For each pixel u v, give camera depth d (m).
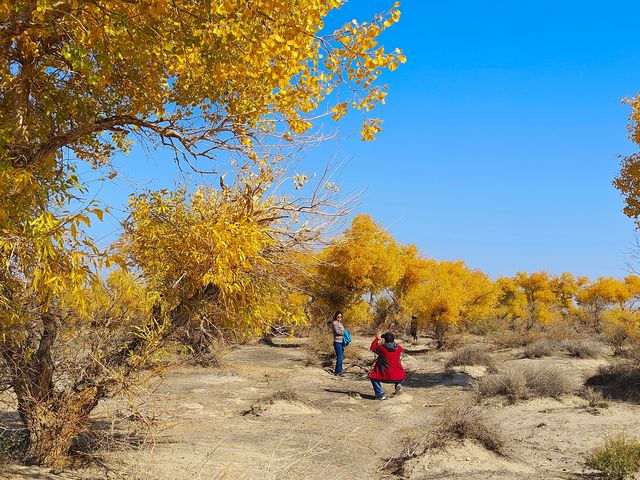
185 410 11.05
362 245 22.56
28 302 5.35
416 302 26.16
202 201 6.96
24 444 6.64
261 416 11.20
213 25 4.64
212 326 7.75
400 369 13.90
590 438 9.48
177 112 5.91
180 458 7.25
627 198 16.00
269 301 7.47
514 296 44.06
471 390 15.14
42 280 4.35
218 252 6.46
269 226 7.14
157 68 5.49
